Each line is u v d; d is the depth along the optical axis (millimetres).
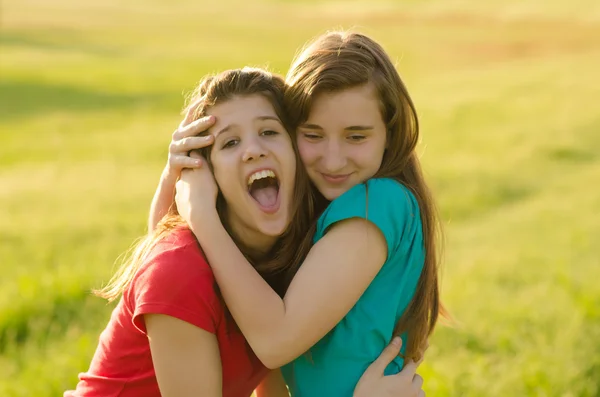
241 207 2756
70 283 6586
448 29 45312
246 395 2895
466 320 5910
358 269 2699
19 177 13289
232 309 2602
